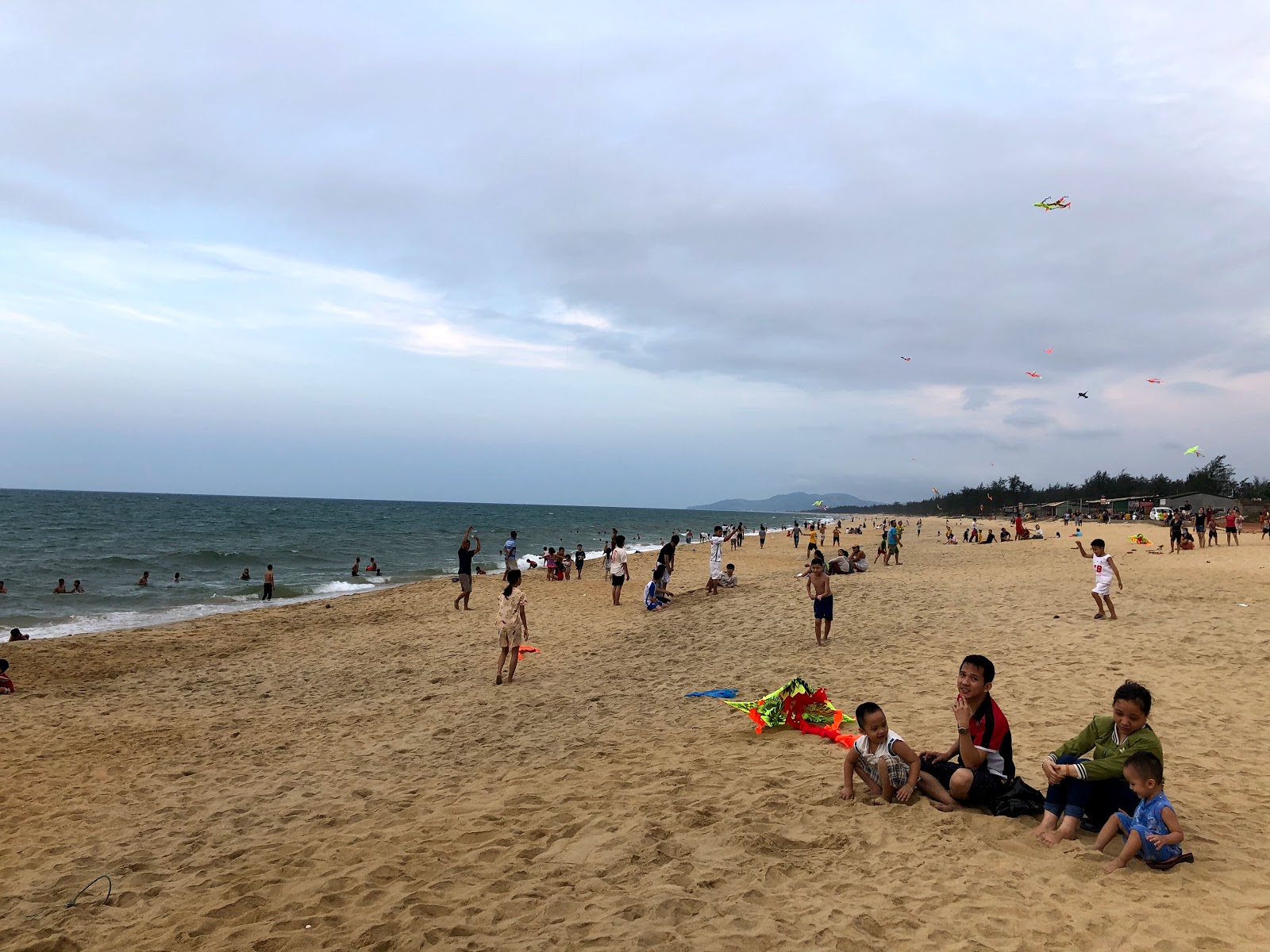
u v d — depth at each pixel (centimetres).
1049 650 1003
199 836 582
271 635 1622
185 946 392
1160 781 408
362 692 1106
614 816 529
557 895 412
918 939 342
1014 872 404
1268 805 490
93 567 3128
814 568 1173
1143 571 1967
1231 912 350
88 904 462
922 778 512
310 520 8912
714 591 1998
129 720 968
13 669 1316
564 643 1429
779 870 420
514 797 599
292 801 654
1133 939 332
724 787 569
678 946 348
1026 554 3067
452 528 8262
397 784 684
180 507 12600
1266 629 1062
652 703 909
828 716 712
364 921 403
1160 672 856
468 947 363
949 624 1247
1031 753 611
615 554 1952
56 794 693
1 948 405
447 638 1533
